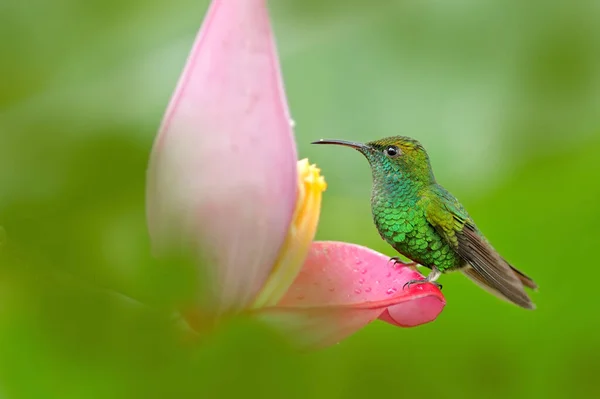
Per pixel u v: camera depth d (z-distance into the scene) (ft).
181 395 5.63
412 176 6.14
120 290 5.50
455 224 6.13
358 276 5.94
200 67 5.84
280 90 5.85
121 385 5.45
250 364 5.65
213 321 5.77
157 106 6.11
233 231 5.83
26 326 5.30
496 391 6.11
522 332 6.12
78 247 5.42
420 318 5.96
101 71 6.07
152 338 5.54
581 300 6.13
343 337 5.89
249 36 5.84
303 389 5.66
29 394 5.25
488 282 6.12
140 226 5.57
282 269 5.87
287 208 5.85
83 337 5.36
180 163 5.82
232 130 5.83
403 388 6.03
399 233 6.15
